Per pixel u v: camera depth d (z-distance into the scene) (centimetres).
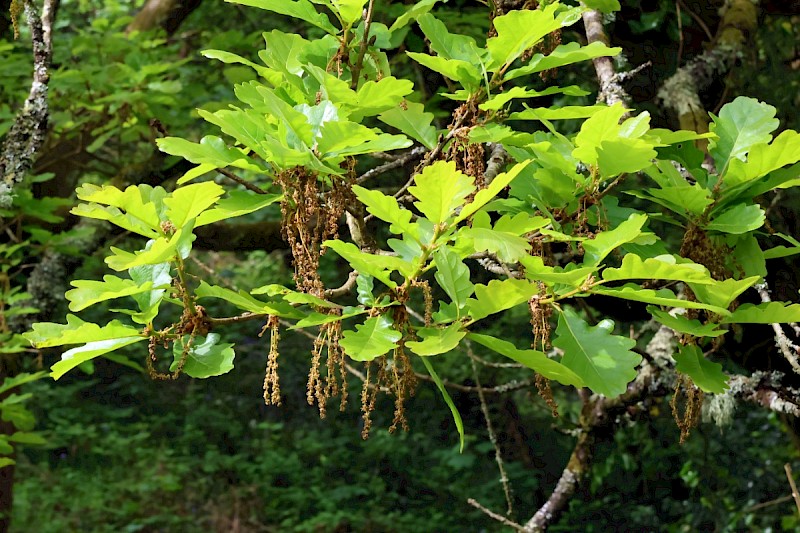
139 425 1223
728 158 186
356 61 180
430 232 162
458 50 188
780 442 787
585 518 1034
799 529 708
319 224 166
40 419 1187
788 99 437
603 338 164
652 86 413
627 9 405
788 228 368
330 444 1234
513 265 220
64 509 1056
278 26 726
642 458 714
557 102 478
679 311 274
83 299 162
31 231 446
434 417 1237
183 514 1104
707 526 828
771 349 337
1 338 414
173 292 169
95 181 706
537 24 168
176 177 531
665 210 471
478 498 1159
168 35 587
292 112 155
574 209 183
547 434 1209
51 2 270
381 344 151
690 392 191
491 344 149
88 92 480
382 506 1173
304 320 154
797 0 406
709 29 411
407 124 187
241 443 1246
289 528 1105
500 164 228
